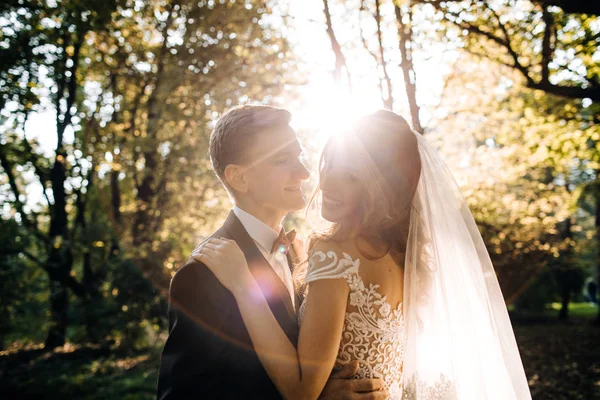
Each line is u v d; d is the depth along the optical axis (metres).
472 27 7.80
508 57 9.48
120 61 11.07
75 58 11.32
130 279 10.77
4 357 11.09
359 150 1.98
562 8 5.66
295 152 2.21
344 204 1.97
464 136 10.87
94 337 11.17
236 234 2.16
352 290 1.86
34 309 11.26
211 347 1.95
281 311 2.05
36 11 10.22
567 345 11.91
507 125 11.59
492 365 2.10
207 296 1.98
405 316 1.94
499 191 10.72
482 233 9.87
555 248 10.55
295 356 1.86
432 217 2.11
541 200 10.72
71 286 12.27
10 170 13.54
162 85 10.10
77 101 13.22
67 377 9.29
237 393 1.92
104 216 14.90
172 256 10.93
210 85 9.97
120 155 11.16
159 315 10.94
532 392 7.61
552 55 8.93
